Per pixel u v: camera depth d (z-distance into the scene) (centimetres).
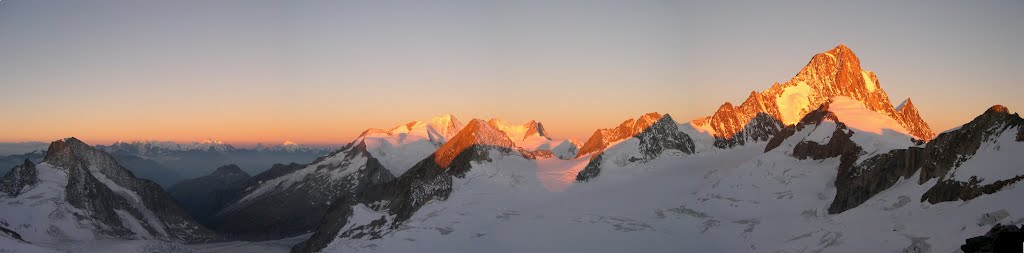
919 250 13388
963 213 13750
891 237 14612
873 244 14738
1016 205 12606
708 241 19325
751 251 17750
